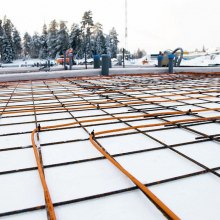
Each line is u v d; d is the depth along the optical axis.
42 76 11.15
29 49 93.00
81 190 1.87
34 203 1.73
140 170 2.14
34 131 3.08
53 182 1.98
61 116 4.01
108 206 1.68
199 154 2.44
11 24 83.12
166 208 1.56
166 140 2.82
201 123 3.41
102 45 71.94
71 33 69.38
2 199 1.78
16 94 6.41
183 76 11.33
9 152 2.56
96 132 3.05
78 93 6.46
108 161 2.32
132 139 2.86
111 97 5.66
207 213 1.60
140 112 4.13
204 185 1.90
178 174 2.06
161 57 16.66
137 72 13.20
